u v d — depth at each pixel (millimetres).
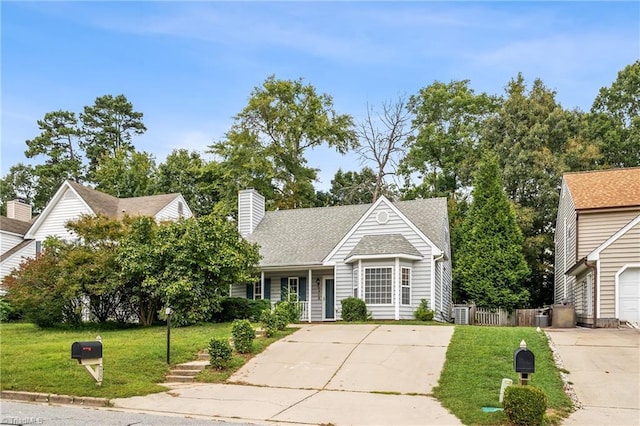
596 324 21469
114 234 22766
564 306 23391
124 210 32594
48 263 22172
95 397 11781
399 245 25344
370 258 25312
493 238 29578
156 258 21906
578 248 25016
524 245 35906
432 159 45062
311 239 29250
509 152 38156
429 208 28672
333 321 26547
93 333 20453
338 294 26766
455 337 17047
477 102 44531
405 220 26172
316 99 43438
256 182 41688
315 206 45094
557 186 36219
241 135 41531
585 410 10906
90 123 60875
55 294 21781
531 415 9609
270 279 29469
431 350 15680
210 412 10867
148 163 50750
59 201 32188
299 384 13266
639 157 39406
